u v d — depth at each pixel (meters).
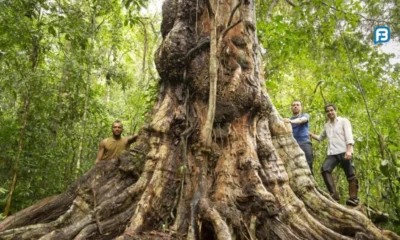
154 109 6.17
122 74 10.41
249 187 5.24
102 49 11.27
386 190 6.87
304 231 5.16
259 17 13.08
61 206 5.76
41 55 8.77
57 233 4.93
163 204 5.22
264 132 5.92
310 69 13.31
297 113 7.73
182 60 5.95
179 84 6.05
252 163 5.42
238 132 5.64
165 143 5.63
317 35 11.39
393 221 6.59
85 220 5.07
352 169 7.23
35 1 7.98
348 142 7.06
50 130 8.88
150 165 5.47
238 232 4.89
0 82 8.24
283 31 11.04
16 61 7.84
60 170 9.19
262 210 5.10
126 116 12.62
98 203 5.45
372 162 8.54
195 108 5.80
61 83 8.92
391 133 9.11
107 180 5.73
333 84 11.04
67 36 8.48
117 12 10.52
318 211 5.69
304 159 6.14
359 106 11.20
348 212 5.52
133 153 5.81
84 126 9.09
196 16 6.12
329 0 10.41
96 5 9.35
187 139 5.61
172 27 6.59
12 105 9.56
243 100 5.74
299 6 10.85
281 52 11.69
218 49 5.94
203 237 4.80
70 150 10.02
